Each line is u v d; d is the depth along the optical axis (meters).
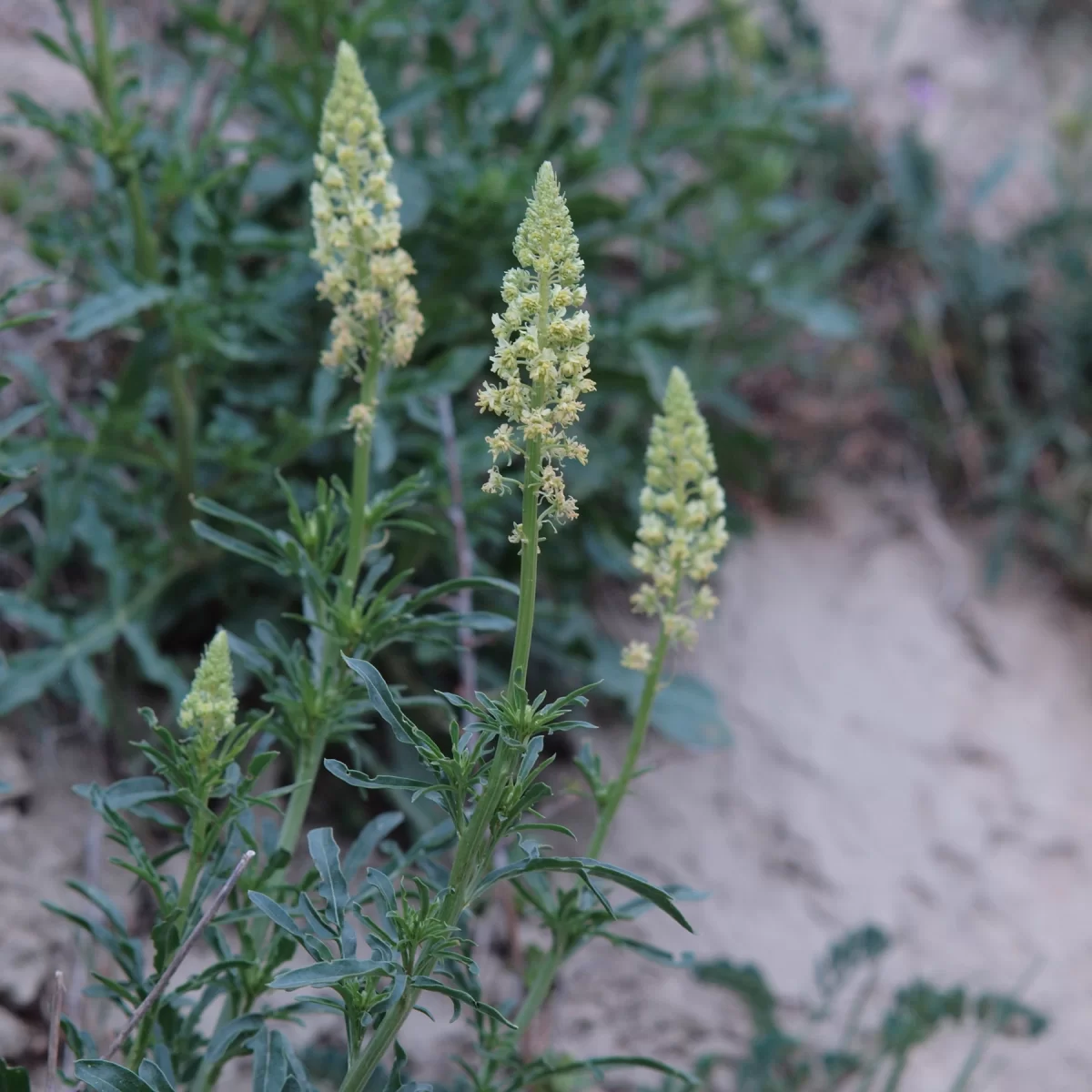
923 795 1.66
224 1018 1.05
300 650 1.06
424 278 1.38
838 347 2.07
